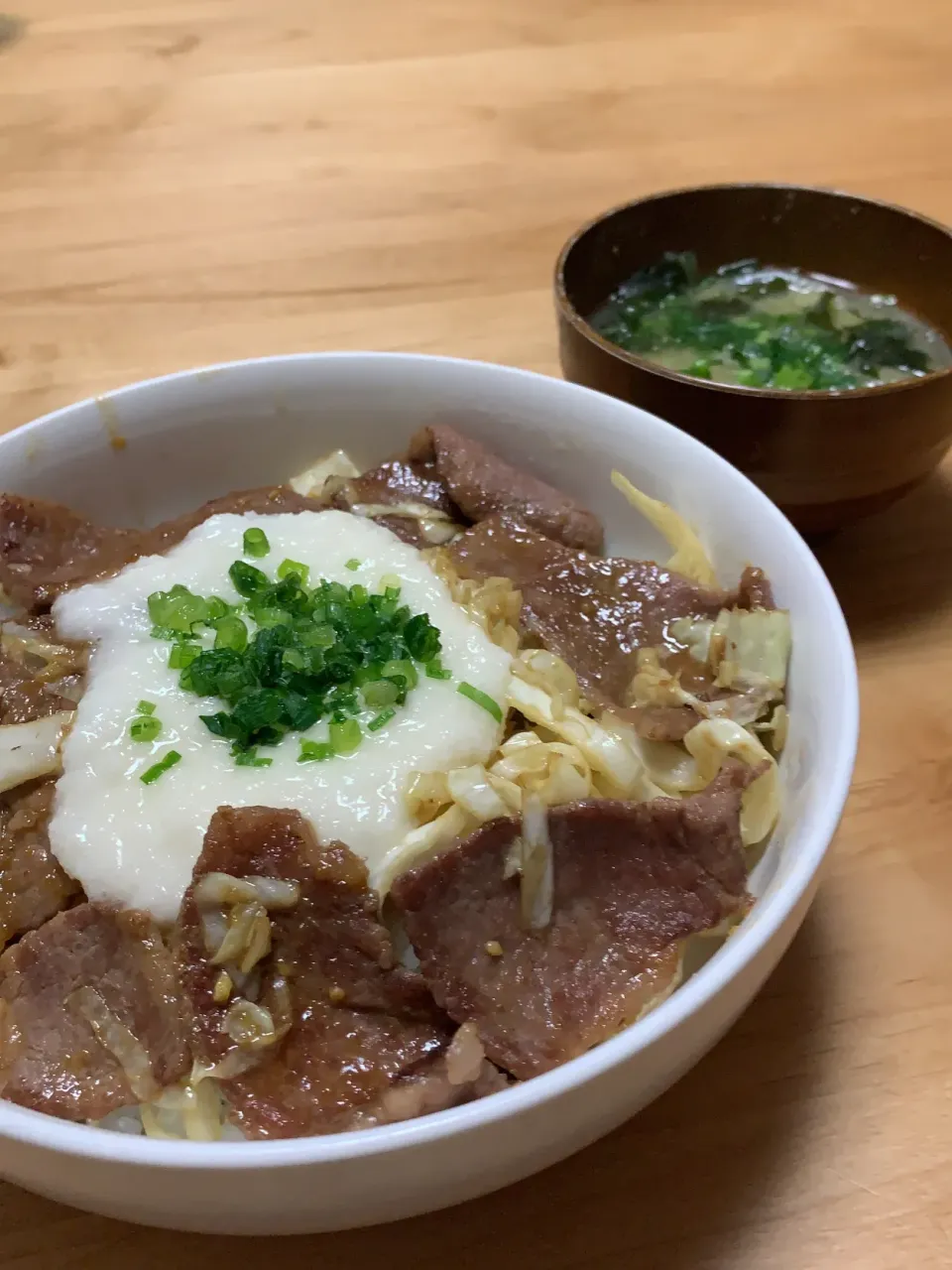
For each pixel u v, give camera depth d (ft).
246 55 1.87
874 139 1.64
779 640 0.88
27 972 0.78
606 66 1.83
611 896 0.78
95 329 1.35
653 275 1.26
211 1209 0.63
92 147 1.66
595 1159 0.75
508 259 1.45
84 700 0.87
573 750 0.85
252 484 1.10
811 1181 0.75
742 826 0.83
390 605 0.91
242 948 0.74
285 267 1.44
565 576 0.98
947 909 0.87
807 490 1.03
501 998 0.75
